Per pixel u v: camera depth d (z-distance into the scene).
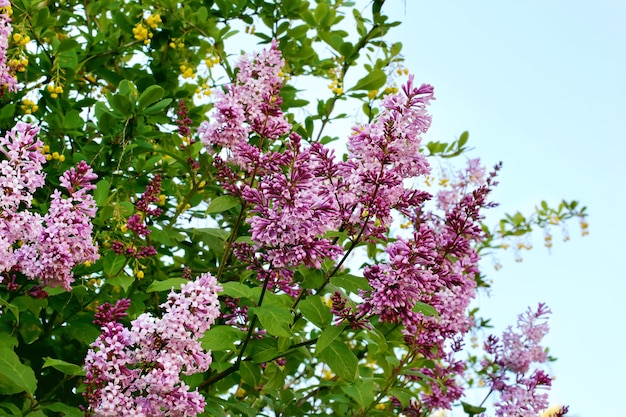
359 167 1.03
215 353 1.13
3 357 0.97
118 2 1.43
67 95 1.37
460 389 1.28
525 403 1.25
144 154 1.35
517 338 1.32
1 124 1.25
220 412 1.07
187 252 1.34
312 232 0.96
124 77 1.44
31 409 0.99
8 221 0.97
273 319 0.99
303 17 1.45
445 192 1.37
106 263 1.13
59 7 1.45
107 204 1.17
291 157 0.96
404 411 1.30
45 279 1.00
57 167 1.26
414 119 1.02
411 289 0.98
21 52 1.18
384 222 1.03
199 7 1.45
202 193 1.38
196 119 1.44
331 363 1.02
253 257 1.02
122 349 0.93
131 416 0.92
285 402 1.26
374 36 1.40
